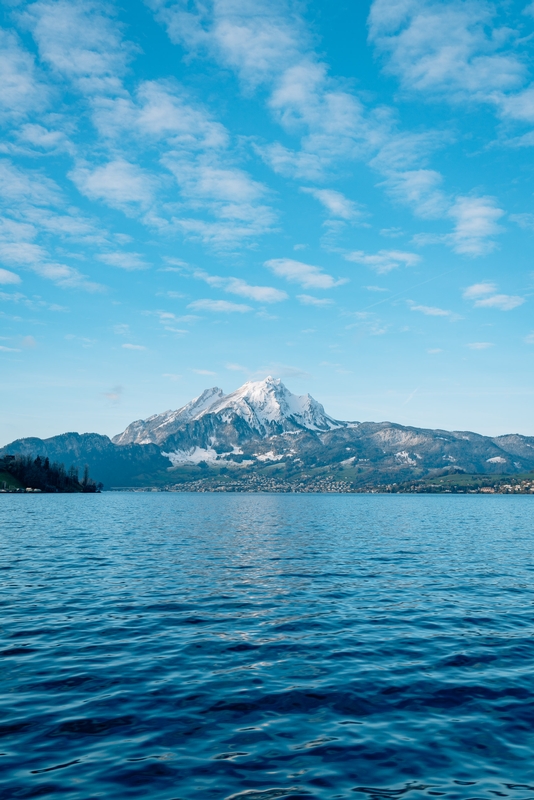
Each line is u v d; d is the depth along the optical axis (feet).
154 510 554.46
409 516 471.62
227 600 112.98
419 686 64.69
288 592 122.62
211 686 64.03
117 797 40.65
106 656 74.79
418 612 104.12
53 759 46.34
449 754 48.11
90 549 197.47
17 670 68.59
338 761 46.68
